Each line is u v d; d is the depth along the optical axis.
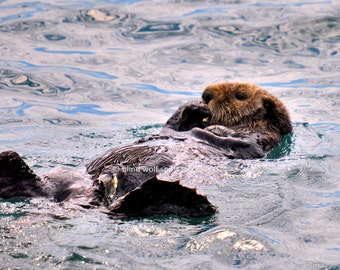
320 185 19.92
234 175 20.14
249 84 26.53
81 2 43.88
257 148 22.86
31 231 14.97
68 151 24.69
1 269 13.31
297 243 15.50
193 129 22.98
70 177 17.77
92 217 15.96
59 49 36.31
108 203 17.28
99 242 14.66
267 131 25.02
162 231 15.50
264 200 18.17
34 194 17.12
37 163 22.83
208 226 16.02
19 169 17.11
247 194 18.62
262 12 41.62
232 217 16.81
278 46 36.72
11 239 14.56
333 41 37.09
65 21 40.28
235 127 25.42
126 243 14.73
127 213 16.31
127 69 34.09
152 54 35.84
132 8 42.84
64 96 31.20
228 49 36.38
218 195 18.48
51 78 32.91
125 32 38.81
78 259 13.84
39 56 35.31
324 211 17.64
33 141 25.95
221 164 20.83
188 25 39.69
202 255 14.42
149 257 14.21
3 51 35.75
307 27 38.78
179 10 42.56
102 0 44.38
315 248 15.31
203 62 34.81
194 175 19.56
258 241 15.17
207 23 39.94
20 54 35.50
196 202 16.62
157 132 27.14
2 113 29.11
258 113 25.72
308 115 28.81
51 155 24.03
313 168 21.39
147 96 31.27
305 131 26.77
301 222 16.84
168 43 37.25
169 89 31.88
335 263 14.47
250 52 36.00
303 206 17.98
